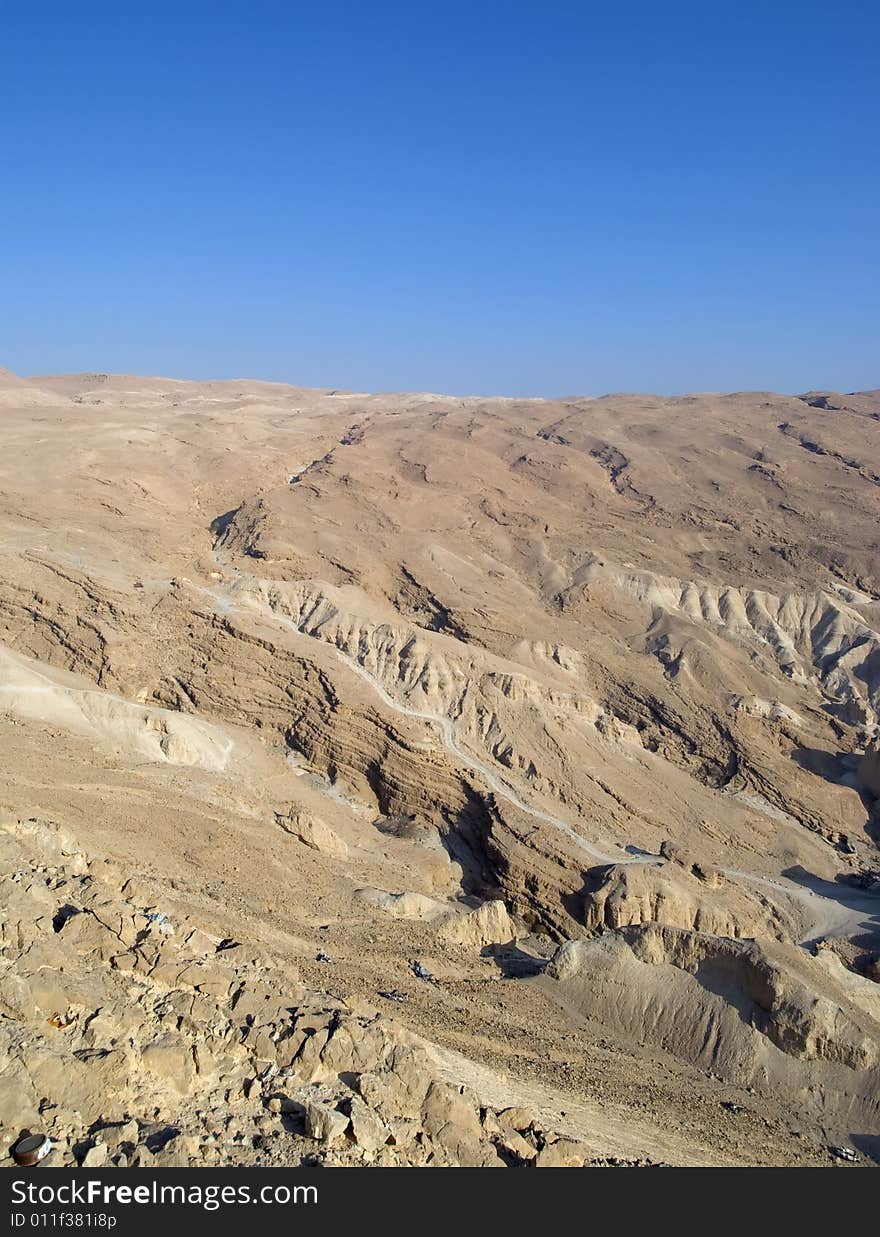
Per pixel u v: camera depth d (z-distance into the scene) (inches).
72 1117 553.9
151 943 745.6
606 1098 984.3
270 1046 663.8
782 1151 995.9
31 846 887.1
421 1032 967.0
